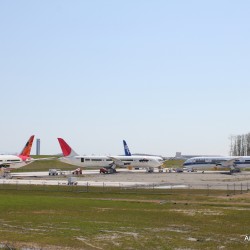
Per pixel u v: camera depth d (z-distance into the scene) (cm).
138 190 9188
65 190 9294
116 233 4562
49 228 4850
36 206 6725
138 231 4678
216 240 4241
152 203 7075
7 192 9025
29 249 3906
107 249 3906
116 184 10931
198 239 4281
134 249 3900
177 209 6362
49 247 3975
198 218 5541
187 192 8756
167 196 8094
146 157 18038
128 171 18962
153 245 4041
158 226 4978
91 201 7388
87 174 16312
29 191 9169
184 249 3894
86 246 4009
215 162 17512
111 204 6975
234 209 6297
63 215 5819
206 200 7450
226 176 14925
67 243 4122
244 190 9150
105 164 17588
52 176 14762
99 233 4566
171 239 4275
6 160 15200
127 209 6394
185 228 4850
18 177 14125
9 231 4688
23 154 16238
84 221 5319
